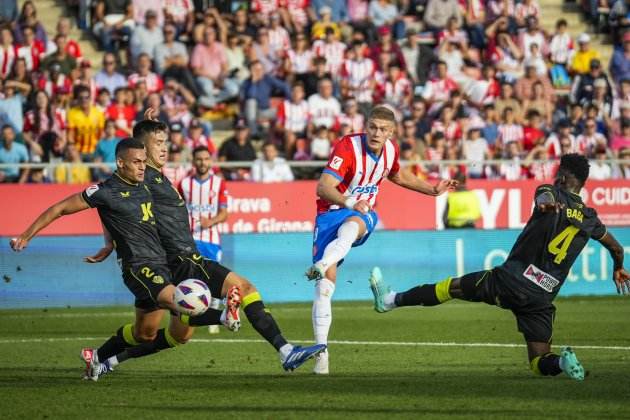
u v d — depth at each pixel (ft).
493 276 69.62
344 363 82.84
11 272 134.00
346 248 73.82
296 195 142.61
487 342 97.60
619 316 121.19
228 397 64.49
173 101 166.91
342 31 190.19
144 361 85.35
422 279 142.61
